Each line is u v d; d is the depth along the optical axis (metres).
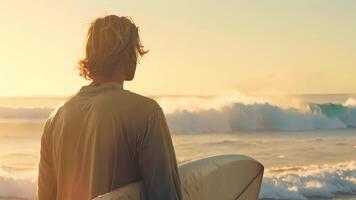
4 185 16.31
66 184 2.21
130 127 2.04
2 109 36.84
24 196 15.71
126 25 2.21
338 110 34.94
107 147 2.05
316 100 60.62
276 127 34.06
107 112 2.08
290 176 17.42
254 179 3.43
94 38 2.18
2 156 22.75
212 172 3.07
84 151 2.13
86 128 2.13
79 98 2.22
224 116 32.94
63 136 2.21
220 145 26.89
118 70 2.20
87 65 2.21
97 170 2.07
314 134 31.69
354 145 26.55
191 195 2.87
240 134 31.73
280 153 23.95
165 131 2.09
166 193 2.05
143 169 2.05
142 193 2.06
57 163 2.26
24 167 19.66
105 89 2.17
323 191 15.77
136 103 2.08
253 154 23.78
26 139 29.14
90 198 2.10
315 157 22.53
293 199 15.18
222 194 3.16
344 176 17.55
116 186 2.06
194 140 28.70
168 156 2.07
